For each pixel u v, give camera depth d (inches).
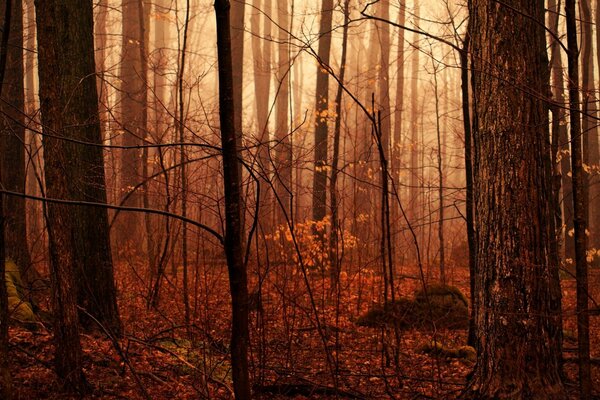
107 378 259.6
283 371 273.4
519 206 220.2
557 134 295.3
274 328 322.3
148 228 419.2
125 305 367.6
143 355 287.7
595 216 887.7
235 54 721.0
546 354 219.3
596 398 245.9
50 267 242.2
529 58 222.4
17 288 335.6
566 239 692.7
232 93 126.0
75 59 328.8
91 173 327.3
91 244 321.1
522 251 219.6
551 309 222.7
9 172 412.8
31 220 460.1
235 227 127.6
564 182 716.0
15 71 415.2
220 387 267.6
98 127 335.9
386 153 671.1
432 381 271.6
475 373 232.2
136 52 792.3
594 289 452.8
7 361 177.8
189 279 456.4
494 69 220.5
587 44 584.7
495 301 223.3
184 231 336.2
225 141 126.2
